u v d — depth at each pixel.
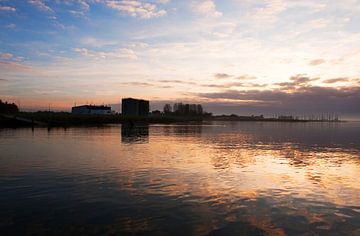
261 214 15.55
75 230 13.09
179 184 21.58
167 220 14.44
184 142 56.38
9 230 13.02
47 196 18.00
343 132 114.19
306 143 59.28
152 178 23.39
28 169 26.36
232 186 21.30
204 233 13.06
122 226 13.62
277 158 36.25
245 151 42.88
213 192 19.58
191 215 15.17
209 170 27.17
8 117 113.06
